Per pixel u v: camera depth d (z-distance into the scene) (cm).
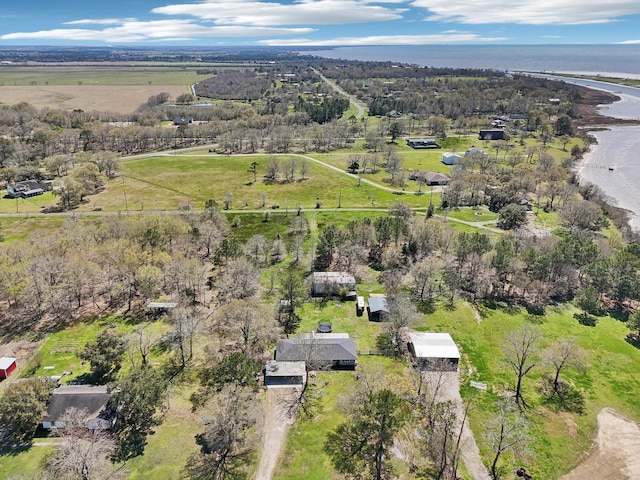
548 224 14788
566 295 10525
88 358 7419
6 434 6325
